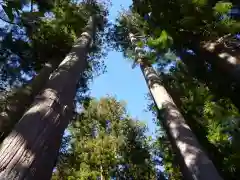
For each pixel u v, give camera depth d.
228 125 6.69
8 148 2.74
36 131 3.09
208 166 4.17
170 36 7.21
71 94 4.65
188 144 4.91
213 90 7.37
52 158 3.11
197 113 7.90
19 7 4.18
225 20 6.29
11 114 5.84
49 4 6.39
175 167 11.34
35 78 7.38
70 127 14.91
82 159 13.55
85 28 10.73
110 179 13.82
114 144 14.36
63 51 9.40
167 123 5.98
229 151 6.54
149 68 9.77
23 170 2.52
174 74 8.94
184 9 6.44
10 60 8.48
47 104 3.71
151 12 8.72
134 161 14.20
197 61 7.72
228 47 6.12
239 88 6.64
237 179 6.43
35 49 8.99
